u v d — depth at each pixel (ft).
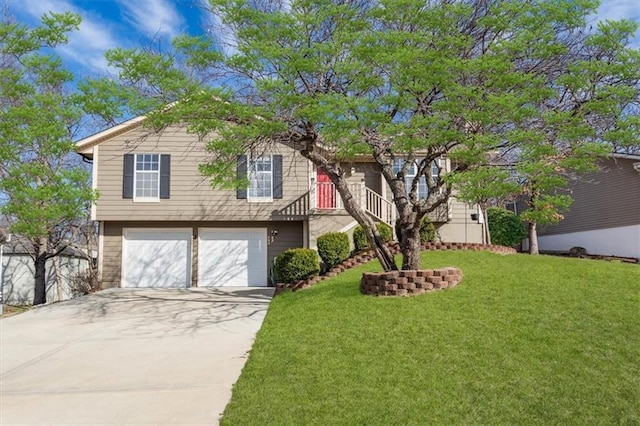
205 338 29.76
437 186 32.94
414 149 29.76
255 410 17.63
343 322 27.09
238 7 29.89
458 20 30.96
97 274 55.67
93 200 42.88
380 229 51.44
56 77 42.01
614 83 29.58
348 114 28.71
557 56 30.58
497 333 23.27
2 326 36.01
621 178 60.59
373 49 28.37
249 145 32.71
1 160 39.81
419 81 28.12
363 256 47.32
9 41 41.47
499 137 27.45
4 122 39.24
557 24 29.78
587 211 65.67
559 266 38.50
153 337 30.71
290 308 33.45
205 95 29.27
